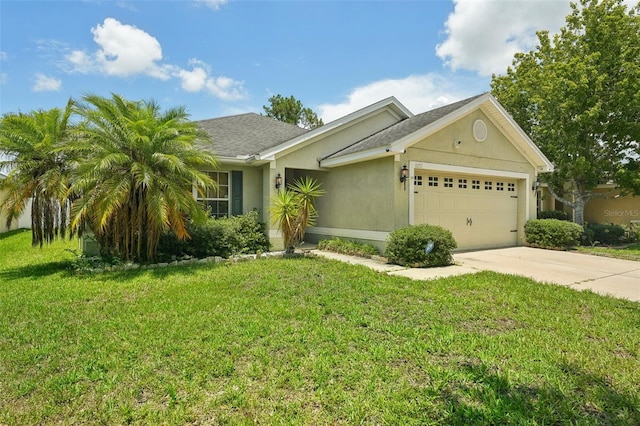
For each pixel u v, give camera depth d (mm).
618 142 14695
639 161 14672
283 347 3834
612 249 12344
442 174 11133
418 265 8523
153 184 7934
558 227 11914
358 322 4590
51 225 8547
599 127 14312
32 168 8289
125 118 7902
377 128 13594
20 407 2836
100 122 8031
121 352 3729
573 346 3854
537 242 12477
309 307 5184
